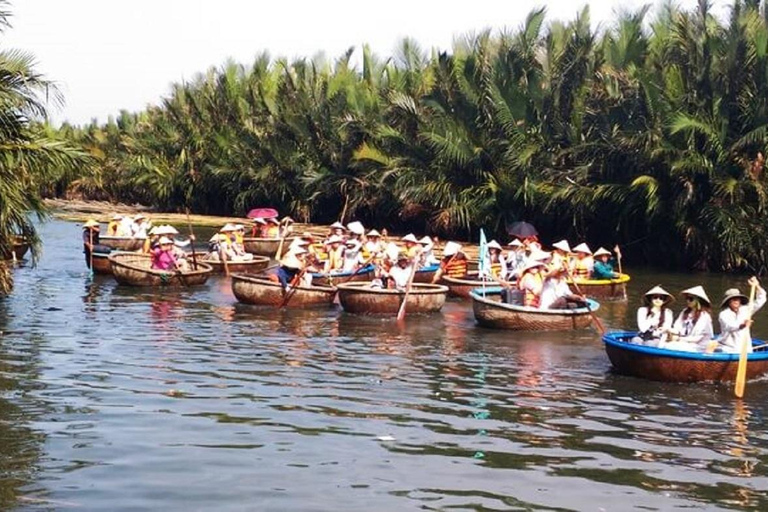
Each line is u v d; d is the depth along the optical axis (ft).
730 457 33.94
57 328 57.82
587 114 115.65
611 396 42.70
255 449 33.42
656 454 34.12
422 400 41.16
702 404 41.55
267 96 173.78
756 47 100.78
